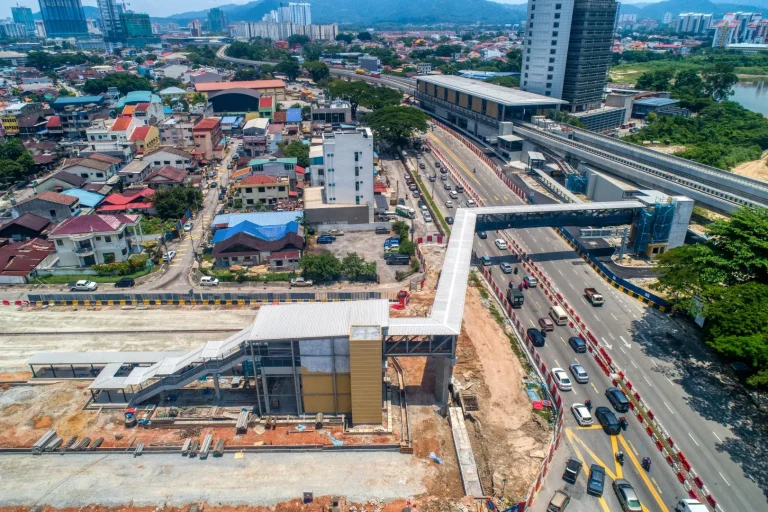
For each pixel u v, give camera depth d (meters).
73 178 137.25
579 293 90.50
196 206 129.88
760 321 64.62
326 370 59.69
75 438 59.69
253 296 89.19
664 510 50.09
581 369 68.38
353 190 117.25
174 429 61.28
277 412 63.34
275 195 131.25
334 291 92.19
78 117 194.62
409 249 103.88
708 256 78.00
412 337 63.09
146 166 151.25
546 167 156.50
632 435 59.31
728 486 52.81
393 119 169.88
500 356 73.50
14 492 52.72
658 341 76.69
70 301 89.81
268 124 192.62
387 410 63.25
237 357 61.03
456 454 57.25
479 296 89.06
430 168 161.12
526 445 57.94
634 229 104.50
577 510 50.03
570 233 112.88
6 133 188.62
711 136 194.25
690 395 65.69
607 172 136.88
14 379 70.31
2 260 99.81
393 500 51.69
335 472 55.22
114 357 68.94
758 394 65.69
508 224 99.38
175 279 98.25
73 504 51.47
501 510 49.69
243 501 51.75
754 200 106.12
